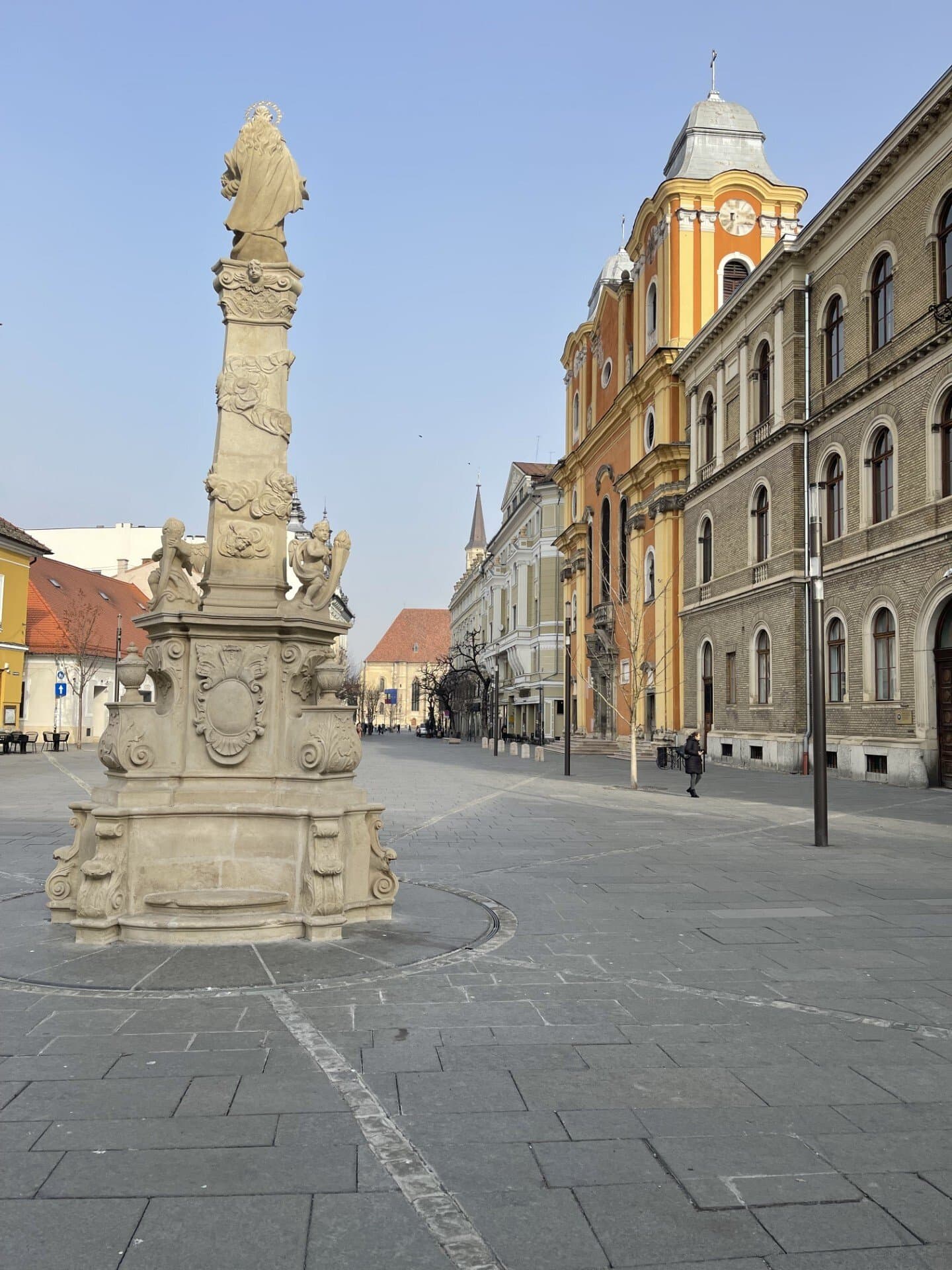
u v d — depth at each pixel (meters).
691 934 7.66
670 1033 5.25
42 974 6.12
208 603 7.91
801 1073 4.68
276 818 7.37
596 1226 3.27
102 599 67.25
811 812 18.52
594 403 56.53
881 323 26.75
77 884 7.56
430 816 17.47
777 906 8.88
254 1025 5.27
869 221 26.89
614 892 9.61
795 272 30.66
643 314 47.47
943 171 23.58
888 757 25.22
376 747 63.31
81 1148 3.81
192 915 6.98
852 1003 5.83
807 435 30.20
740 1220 3.31
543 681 67.75
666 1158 3.77
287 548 8.30
